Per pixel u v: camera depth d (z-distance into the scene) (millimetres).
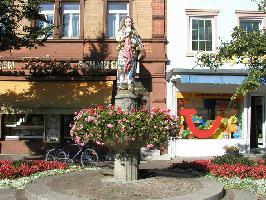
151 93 20422
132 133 9008
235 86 20781
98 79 19953
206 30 21125
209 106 20766
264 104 21328
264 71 12742
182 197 7973
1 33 15258
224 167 11820
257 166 12227
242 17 21266
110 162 17312
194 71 19766
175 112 20375
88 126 9273
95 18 20828
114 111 9188
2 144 20422
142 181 9555
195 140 20375
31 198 8453
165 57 20516
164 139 9352
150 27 20719
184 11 20922
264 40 12844
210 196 8148
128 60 10766
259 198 9328
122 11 20938
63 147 18922
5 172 10875
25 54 20438
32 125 20688
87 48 20609
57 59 20406
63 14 21078
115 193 8367
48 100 19312
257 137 21484
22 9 17141
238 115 21141
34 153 20422
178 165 12820
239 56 13500
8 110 19156
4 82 20016
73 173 11070
